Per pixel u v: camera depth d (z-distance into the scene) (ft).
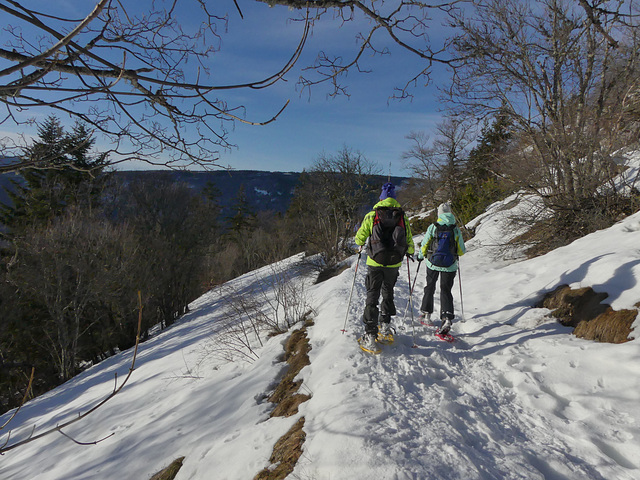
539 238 27.53
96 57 4.74
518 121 26.76
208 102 5.45
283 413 11.84
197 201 84.07
